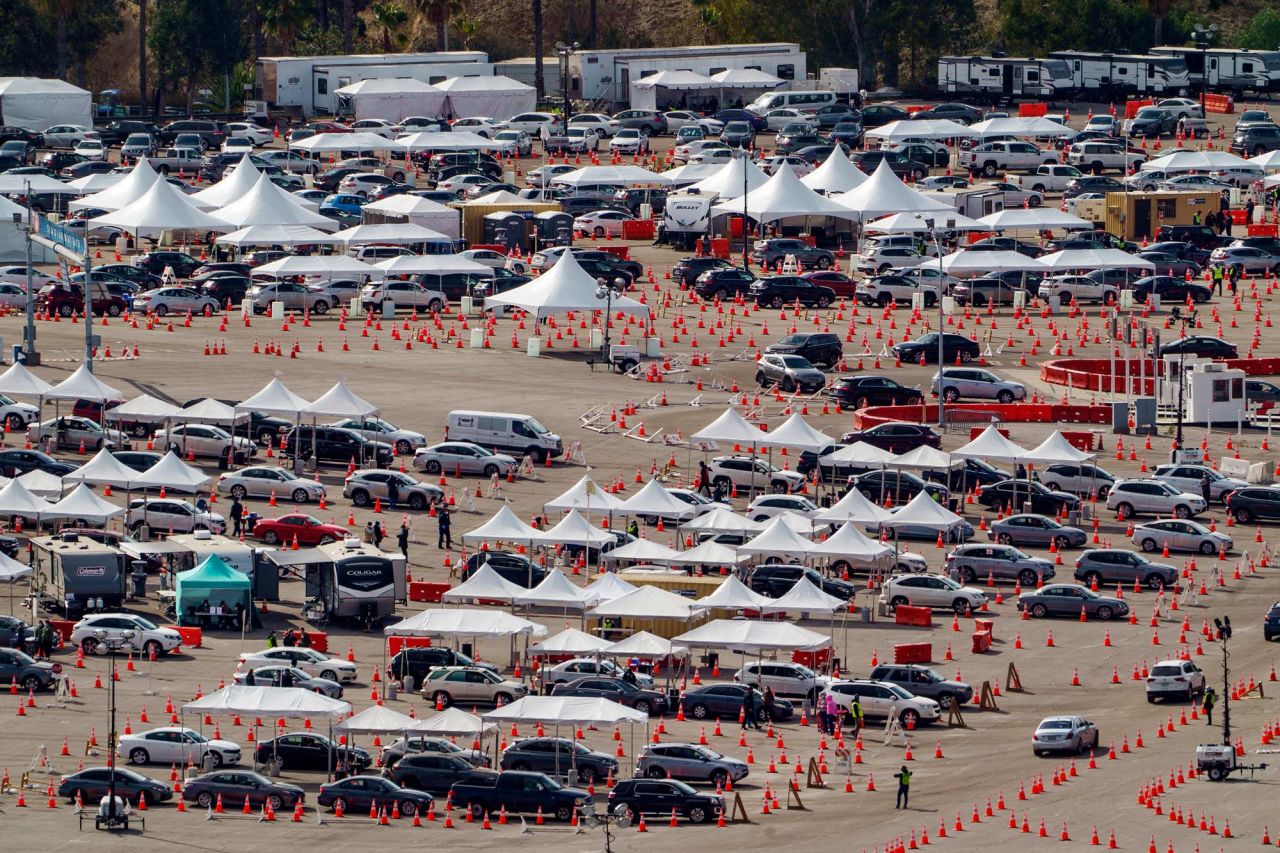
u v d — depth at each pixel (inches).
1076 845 7603.4
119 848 7608.3
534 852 7593.5
